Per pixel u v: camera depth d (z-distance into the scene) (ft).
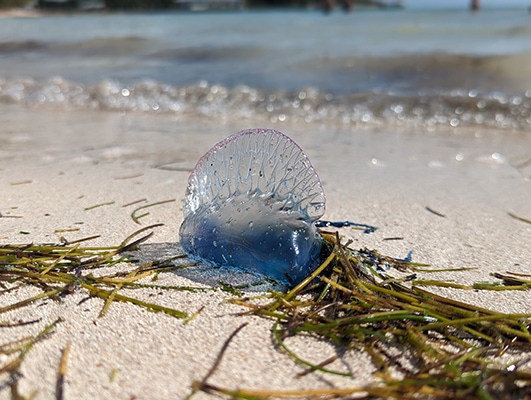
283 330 0.67
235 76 2.93
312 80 2.77
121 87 2.70
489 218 1.11
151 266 0.83
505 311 0.74
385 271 0.85
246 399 0.55
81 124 2.07
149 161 1.49
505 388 0.56
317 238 0.82
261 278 0.80
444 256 0.93
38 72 3.29
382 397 0.55
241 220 0.80
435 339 0.66
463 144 1.77
